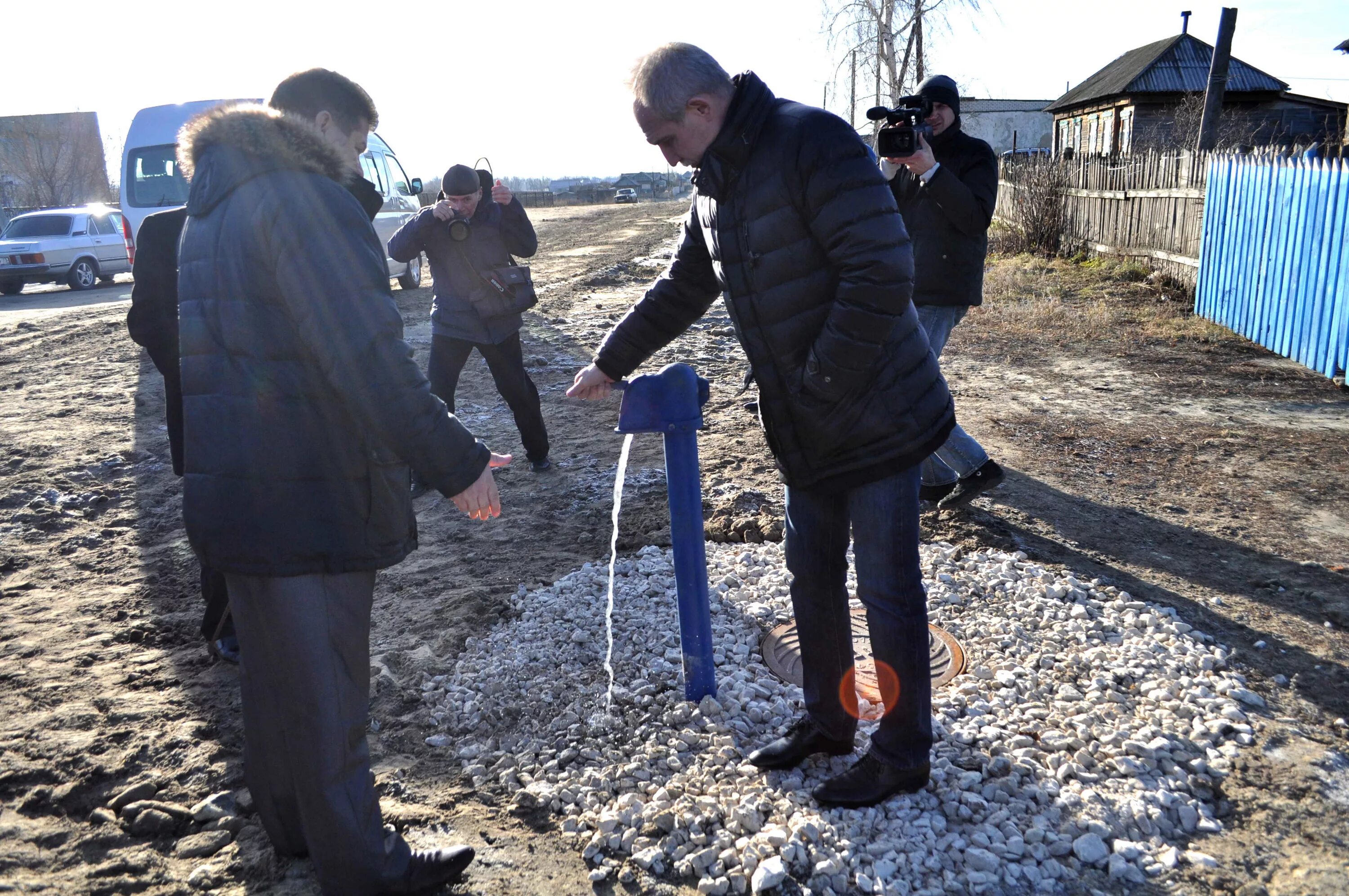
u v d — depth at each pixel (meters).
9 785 2.65
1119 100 31.78
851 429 2.29
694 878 2.30
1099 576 3.91
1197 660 3.20
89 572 4.30
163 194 11.77
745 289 2.32
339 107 2.31
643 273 15.65
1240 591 3.79
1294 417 6.39
